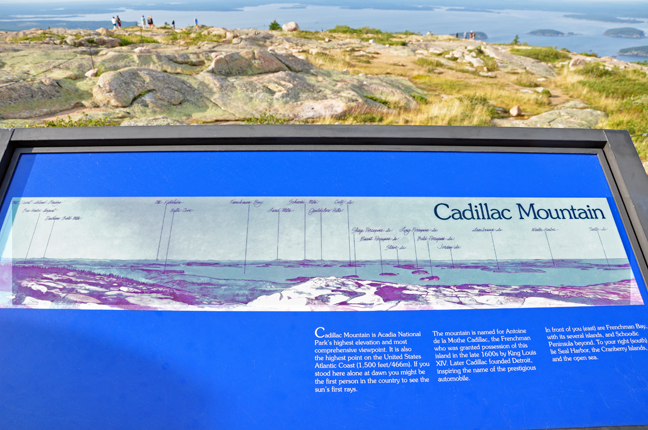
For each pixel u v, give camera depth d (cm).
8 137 177
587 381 148
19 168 177
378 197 176
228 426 137
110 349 145
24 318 149
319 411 139
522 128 190
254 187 176
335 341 148
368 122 1074
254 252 162
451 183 181
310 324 150
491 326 154
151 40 2491
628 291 165
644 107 1285
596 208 181
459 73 1992
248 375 143
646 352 154
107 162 179
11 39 2331
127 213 169
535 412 143
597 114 1237
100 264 159
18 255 160
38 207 170
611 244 174
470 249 167
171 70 1213
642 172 184
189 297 153
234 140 182
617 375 150
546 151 191
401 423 139
